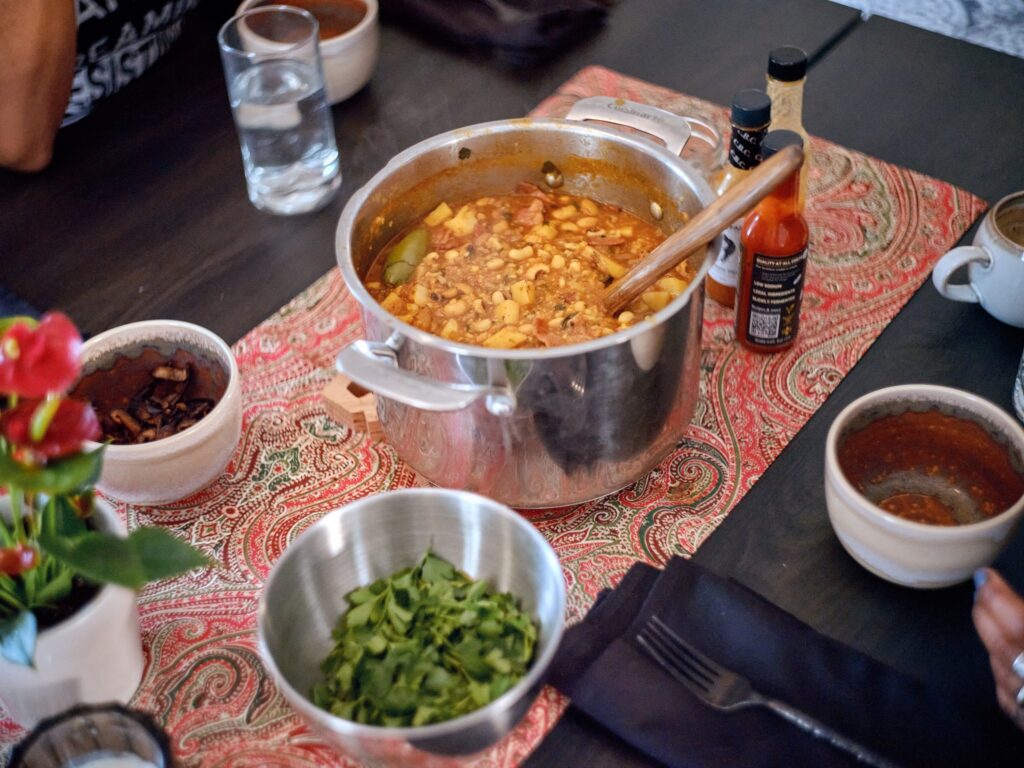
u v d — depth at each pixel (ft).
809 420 3.60
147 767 2.53
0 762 2.82
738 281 3.71
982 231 3.68
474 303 3.54
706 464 3.50
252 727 2.87
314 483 3.52
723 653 2.89
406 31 5.49
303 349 3.94
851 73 5.03
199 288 4.20
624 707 2.73
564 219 3.81
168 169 4.80
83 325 4.06
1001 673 2.65
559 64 5.21
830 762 2.63
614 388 2.91
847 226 4.29
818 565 3.18
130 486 3.28
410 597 2.84
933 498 3.17
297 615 2.82
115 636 2.80
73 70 4.74
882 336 3.85
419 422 3.11
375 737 2.36
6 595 2.70
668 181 3.55
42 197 4.67
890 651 2.97
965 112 4.78
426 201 3.81
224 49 4.42
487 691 2.60
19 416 2.24
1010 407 3.55
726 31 5.33
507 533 2.83
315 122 4.43
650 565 3.17
